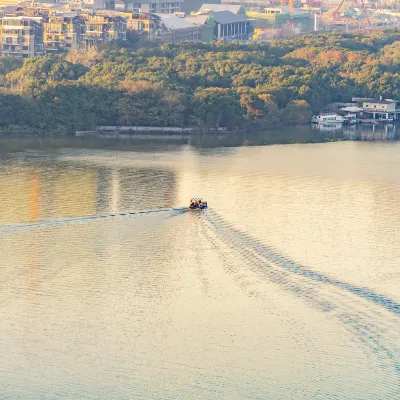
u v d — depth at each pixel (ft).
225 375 579.07
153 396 559.79
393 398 555.69
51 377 577.43
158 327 636.07
